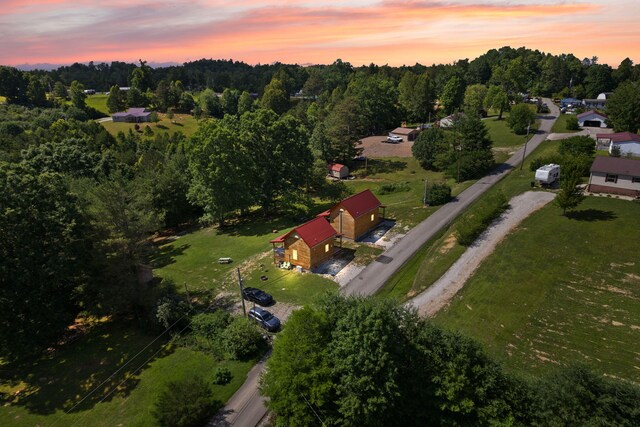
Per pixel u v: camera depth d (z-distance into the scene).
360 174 96.06
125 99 172.38
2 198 37.50
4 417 32.25
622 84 100.56
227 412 30.75
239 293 46.31
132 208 45.22
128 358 37.81
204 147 63.88
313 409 26.69
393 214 64.81
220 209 65.94
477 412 25.34
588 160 64.25
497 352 32.75
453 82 142.38
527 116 100.81
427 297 41.22
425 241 54.22
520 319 36.16
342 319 28.09
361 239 56.84
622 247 43.50
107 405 32.56
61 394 34.25
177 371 35.44
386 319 27.33
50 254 38.84
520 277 41.50
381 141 123.56
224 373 33.94
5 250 37.69
